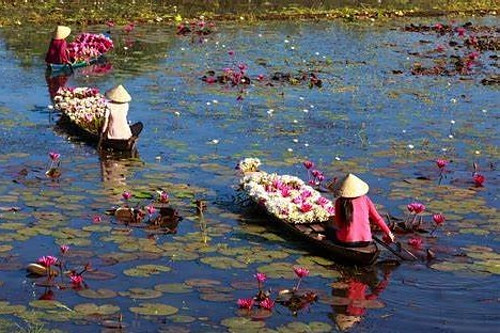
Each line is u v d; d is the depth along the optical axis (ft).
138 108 62.54
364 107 65.10
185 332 28.71
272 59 84.43
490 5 136.87
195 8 118.93
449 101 68.18
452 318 30.89
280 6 124.06
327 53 89.10
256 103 65.31
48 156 49.60
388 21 116.47
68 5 115.03
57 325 28.86
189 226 38.78
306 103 65.87
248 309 30.63
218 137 55.01
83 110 56.75
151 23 105.50
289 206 38.52
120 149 50.90
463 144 54.80
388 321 30.48
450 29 109.70
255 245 36.88
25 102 63.82
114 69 77.61
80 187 43.75
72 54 78.13
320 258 35.83
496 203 43.01
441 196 43.88
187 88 69.97
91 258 34.73
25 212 39.55
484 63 86.74
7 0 114.32
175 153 51.01
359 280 33.88
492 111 65.00
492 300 32.48
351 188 35.65
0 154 49.52
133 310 30.17
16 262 34.04
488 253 36.65
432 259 35.94
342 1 131.85
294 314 30.58
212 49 89.10
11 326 28.66
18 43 89.61
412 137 56.24
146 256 35.14
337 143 54.24
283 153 51.60
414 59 87.56
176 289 32.14
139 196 42.68
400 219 40.22
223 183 45.32
